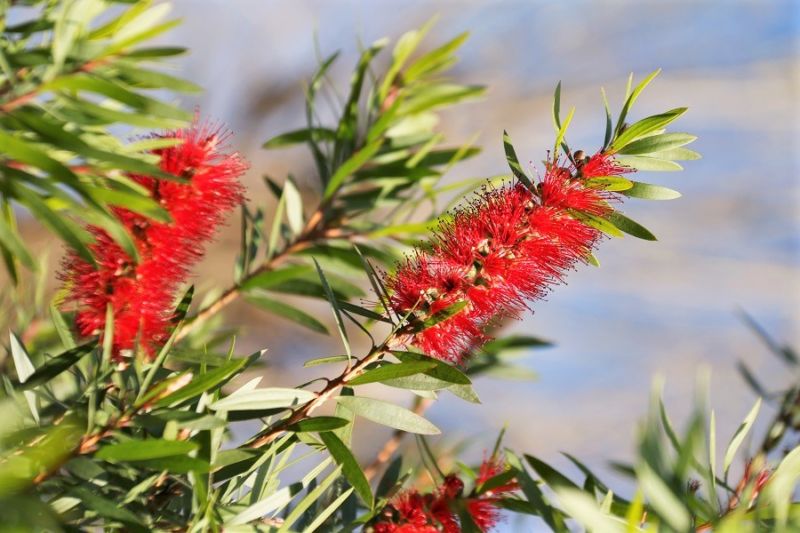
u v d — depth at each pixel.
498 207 0.95
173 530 0.91
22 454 0.88
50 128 0.90
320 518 0.92
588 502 0.85
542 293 0.95
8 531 0.84
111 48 0.92
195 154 0.94
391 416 0.94
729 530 0.86
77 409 0.91
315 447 0.95
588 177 0.94
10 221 0.92
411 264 0.97
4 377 0.91
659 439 0.84
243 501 0.94
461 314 0.96
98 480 0.91
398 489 0.98
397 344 0.95
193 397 0.93
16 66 0.91
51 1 0.95
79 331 0.94
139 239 0.93
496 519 0.97
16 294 1.07
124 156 0.90
